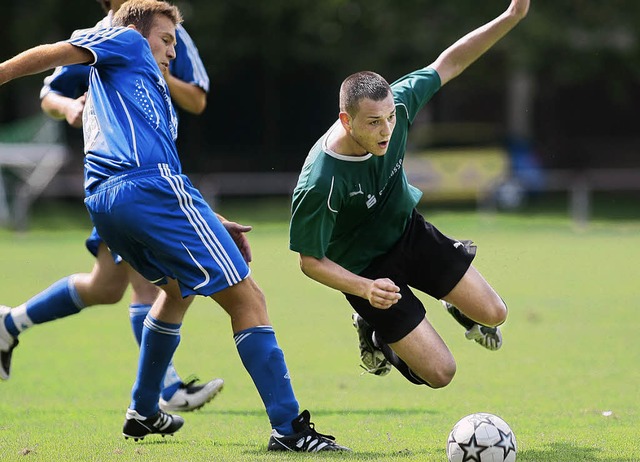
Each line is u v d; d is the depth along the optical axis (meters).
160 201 18.27
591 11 89.88
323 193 18.58
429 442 19.83
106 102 18.83
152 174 18.38
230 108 106.56
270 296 47.03
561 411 23.36
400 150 20.06
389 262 20.83
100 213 18.56
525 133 103.31
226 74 103.44
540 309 41.66
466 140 89.62
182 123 105.94
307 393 26.45
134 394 19.88
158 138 18.70
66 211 91.94
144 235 18.27
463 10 90.00
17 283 48.75
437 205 89.31
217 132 107.00
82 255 61.06
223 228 18.73
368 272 20.94
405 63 93.94
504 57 94.62
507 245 63.69
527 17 89.00
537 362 30.73
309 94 106.25
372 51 92.50
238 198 96.81
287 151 106.94
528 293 46.50
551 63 93.00
